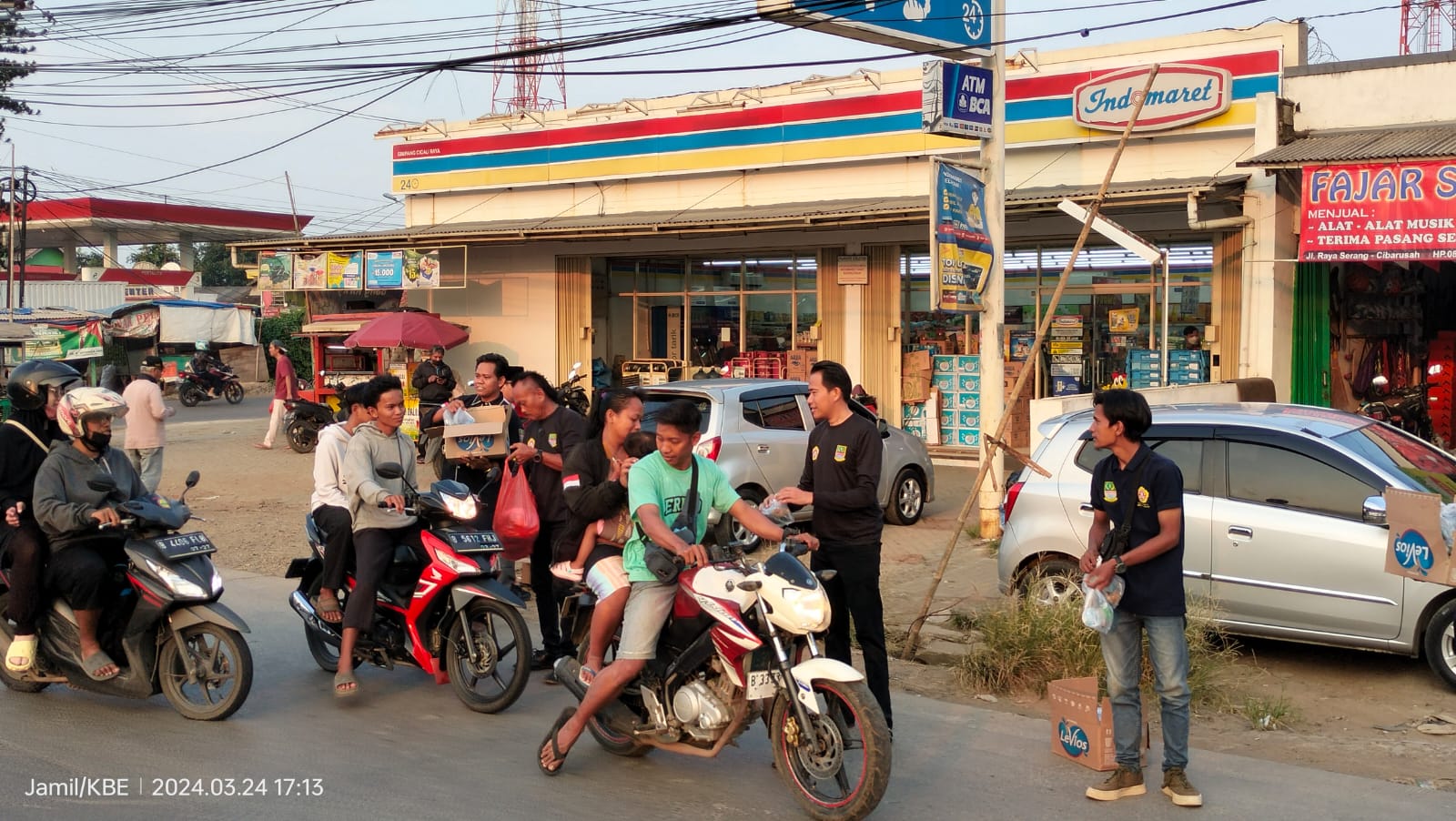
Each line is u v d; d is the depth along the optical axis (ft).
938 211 33.27
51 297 141.08
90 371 116.16
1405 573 20.38
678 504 17.35
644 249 62.90
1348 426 24.02
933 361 55.77
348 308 70.79
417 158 70.79
